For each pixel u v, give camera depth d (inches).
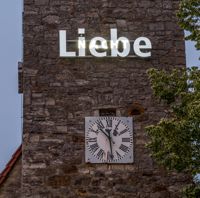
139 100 901.8
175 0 949.8
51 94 895.7
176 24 938.1
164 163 719.1
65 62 909.8
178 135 712.4
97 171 869.2
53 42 916.6
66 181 863.7
